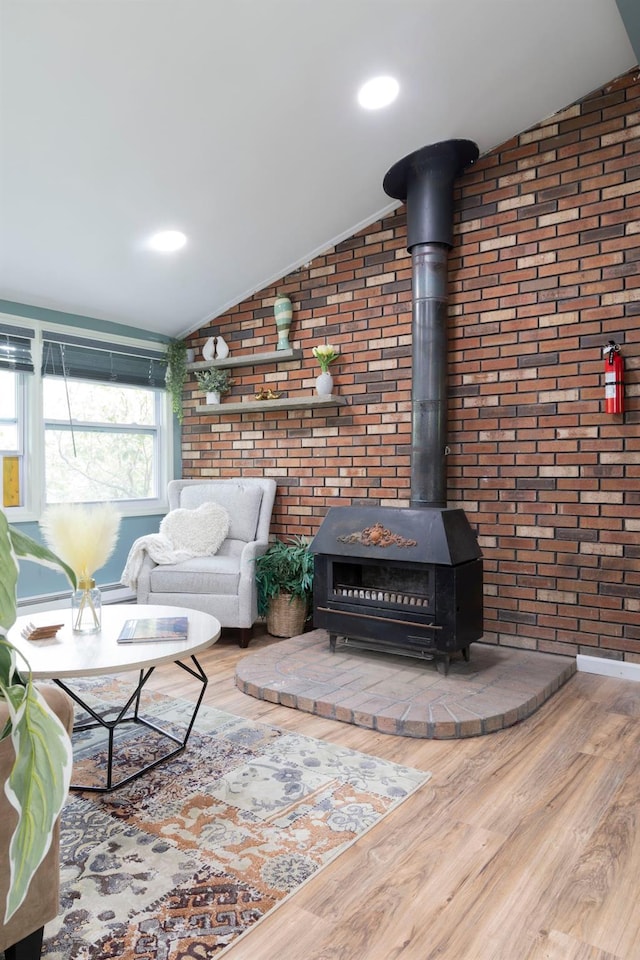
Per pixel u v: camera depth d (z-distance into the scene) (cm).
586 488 326
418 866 169
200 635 227
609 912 152
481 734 252
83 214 325
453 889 160
